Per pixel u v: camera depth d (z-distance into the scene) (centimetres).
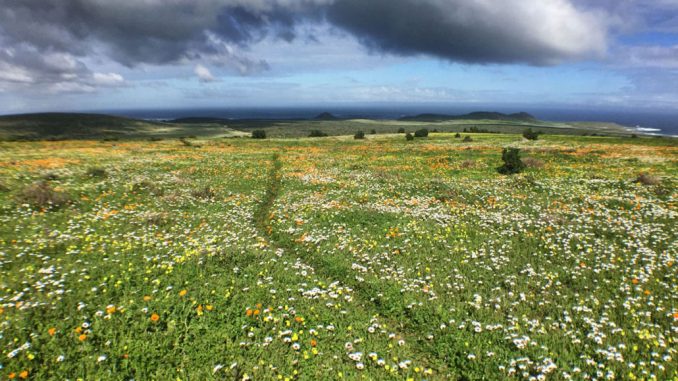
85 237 1475
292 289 1095
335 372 754
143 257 1269
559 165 3747
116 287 1024
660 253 1325
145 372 723
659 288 1080
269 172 3553
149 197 2317
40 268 1156
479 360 790
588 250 1379
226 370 729
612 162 3878
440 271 1260
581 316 948
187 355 774
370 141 7769
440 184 2702
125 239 1485
